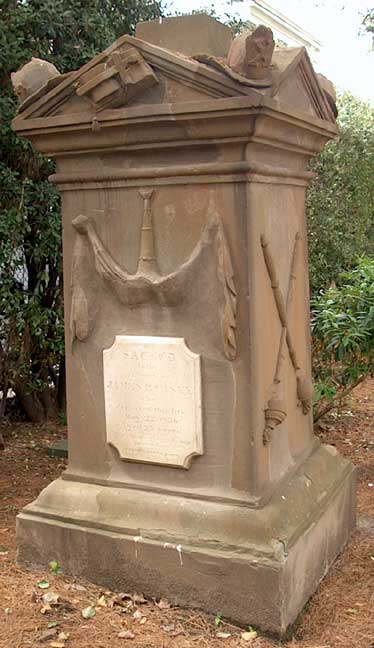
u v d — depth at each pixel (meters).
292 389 3.74
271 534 3.18
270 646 3.03
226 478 3.34
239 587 3.15
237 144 3.11
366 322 5.20
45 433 6.55
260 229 3.28
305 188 3.95
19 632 3.10
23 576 3.57
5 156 6.09
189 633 3.10
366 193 10.45
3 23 5.70
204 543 3.24
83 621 3.19
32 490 5.04
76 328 3.61
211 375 3.33
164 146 3.23
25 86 3.47
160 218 3.37
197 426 3.36
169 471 3.48
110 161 3.44
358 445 6.04
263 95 2.91
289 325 3.63
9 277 6.09
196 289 3.32
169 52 3.10
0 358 6.31
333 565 3.77
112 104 3.21
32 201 6.14
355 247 10.23
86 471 3.69
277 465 3.53
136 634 3.09
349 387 6.26
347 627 3.19
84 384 3.66
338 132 3.96
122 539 3.40
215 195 3.23
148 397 3.47
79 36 6.36
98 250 3.50
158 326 3.43
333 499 3.78
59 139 3.43
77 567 3.54
